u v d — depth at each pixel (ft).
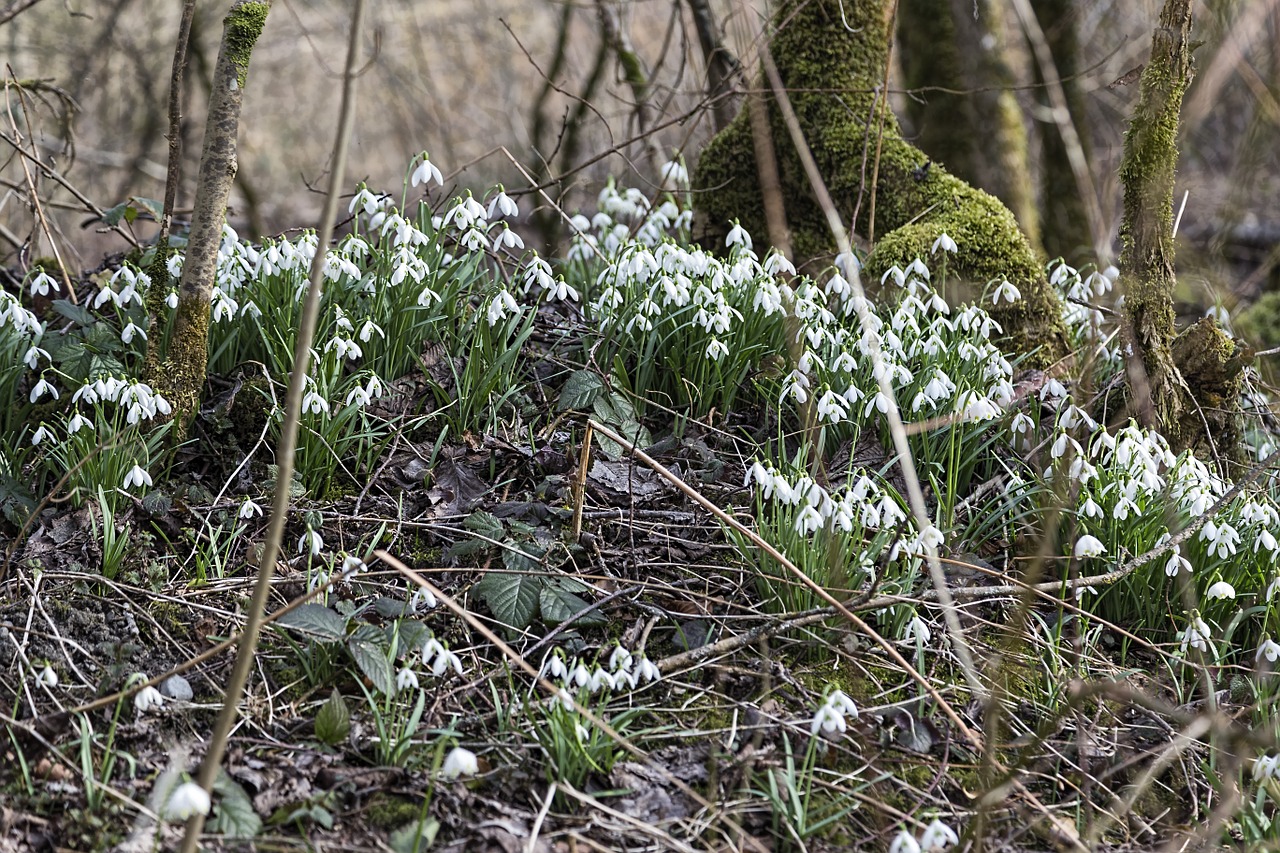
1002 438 7.61
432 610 6.93
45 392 7.40
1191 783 6.65
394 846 6.30
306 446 7.29
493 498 7.32
